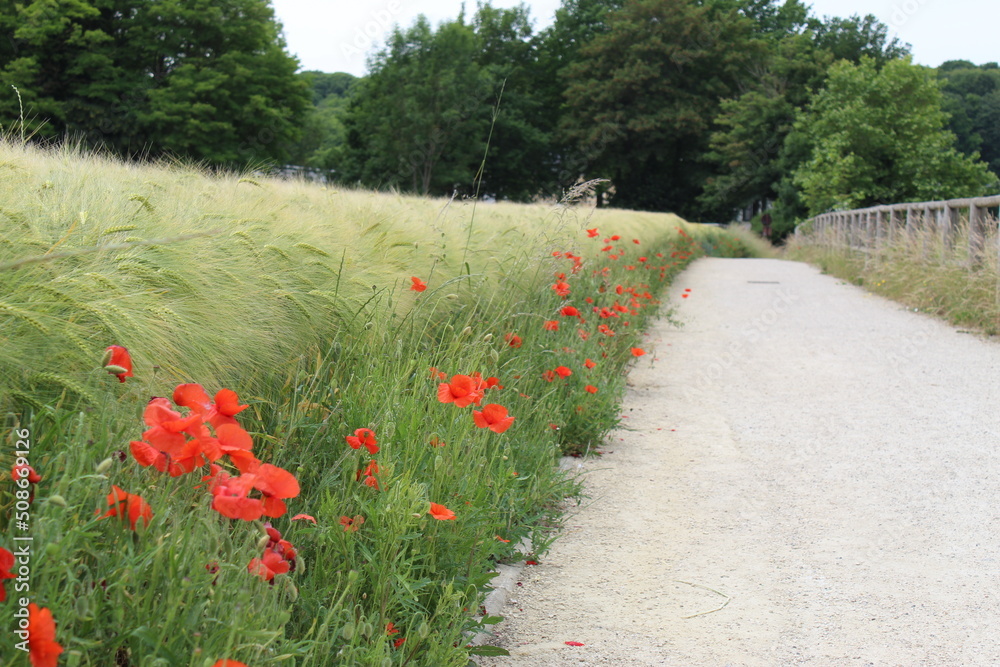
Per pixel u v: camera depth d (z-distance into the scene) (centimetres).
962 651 264
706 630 276
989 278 940
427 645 229
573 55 5822
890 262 1350
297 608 221
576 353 529
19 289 213
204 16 3506
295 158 5988
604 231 1261
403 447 294
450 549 266
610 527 365
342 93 7562
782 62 4403
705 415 563
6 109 3083
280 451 260
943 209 1145
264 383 297
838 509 389
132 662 161
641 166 5381
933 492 411
